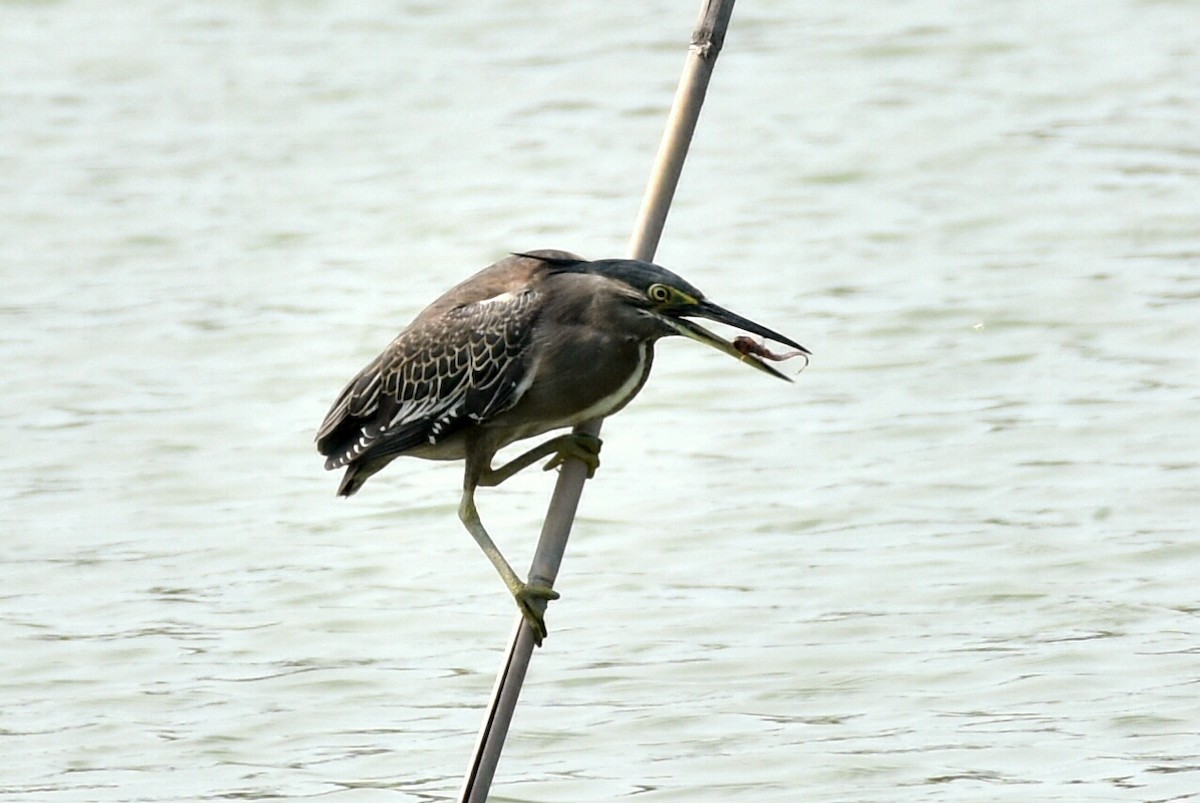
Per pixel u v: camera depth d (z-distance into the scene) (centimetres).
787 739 1102
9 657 1254
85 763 1112
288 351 1819
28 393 1738
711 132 2481
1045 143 2370
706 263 2016
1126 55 2709
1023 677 1166
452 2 3127
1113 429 1557
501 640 1261
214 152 2462
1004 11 2955
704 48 803
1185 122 2417
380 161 2405
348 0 3162
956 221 2119
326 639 1270
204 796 1066
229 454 1596
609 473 1518
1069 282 1911
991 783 1037
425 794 1059
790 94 2622
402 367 822
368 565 1384
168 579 1373
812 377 1702
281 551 1412
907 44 2806
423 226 2167
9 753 1126
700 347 1767
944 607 1270
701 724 1125
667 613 1277
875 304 1873
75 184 2350
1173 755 1062
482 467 810
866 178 2281
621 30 2958
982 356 1738
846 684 1172
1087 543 1355
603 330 775
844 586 1307
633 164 2361
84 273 2069
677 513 1438
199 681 1211
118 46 2925
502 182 2308
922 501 1444
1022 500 1437
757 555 1363
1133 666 1175
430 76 2761
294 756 1114
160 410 1691
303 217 2216
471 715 1157
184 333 1873
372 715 1161
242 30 3011
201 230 2183
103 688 1209
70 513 1490
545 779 1066
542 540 795
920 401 1641
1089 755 1066
